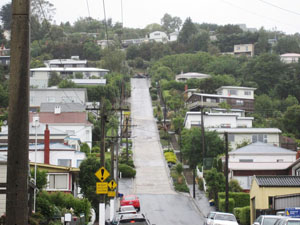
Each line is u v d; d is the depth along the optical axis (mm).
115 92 147000
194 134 90062
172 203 66312
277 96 156375
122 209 45000
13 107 12797
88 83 153500
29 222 32750
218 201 62000
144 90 178625
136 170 89688
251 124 114250
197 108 135875
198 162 88938
